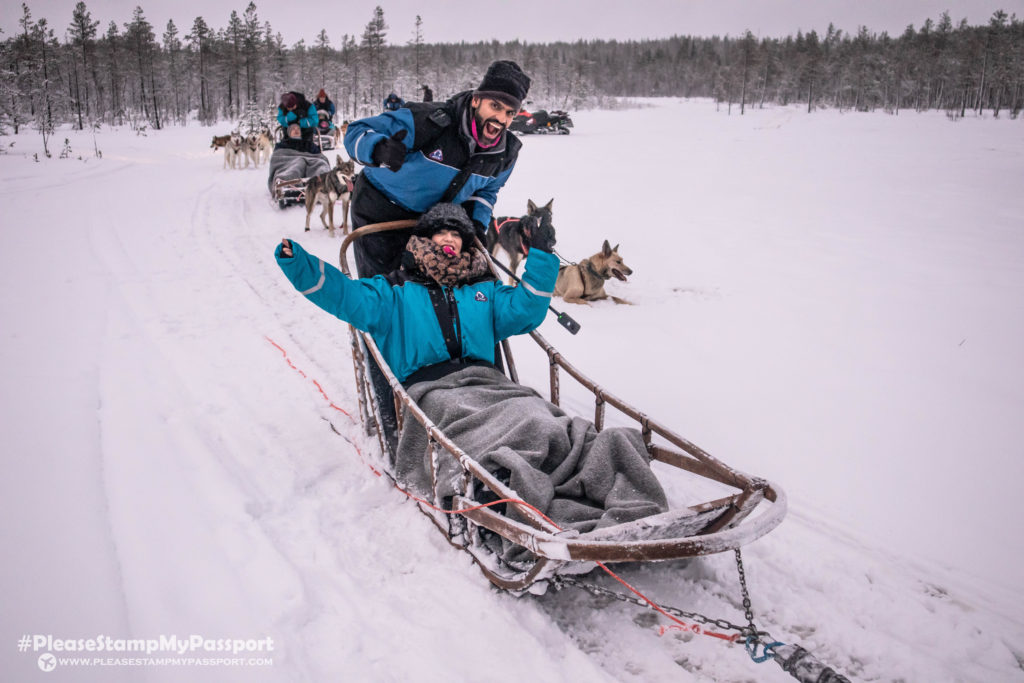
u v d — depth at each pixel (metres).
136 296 6.23
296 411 4.12
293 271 2.88
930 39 72.00
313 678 2.13
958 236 9.48
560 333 5.80
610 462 2.60
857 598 2.64
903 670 2.29
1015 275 7.46
